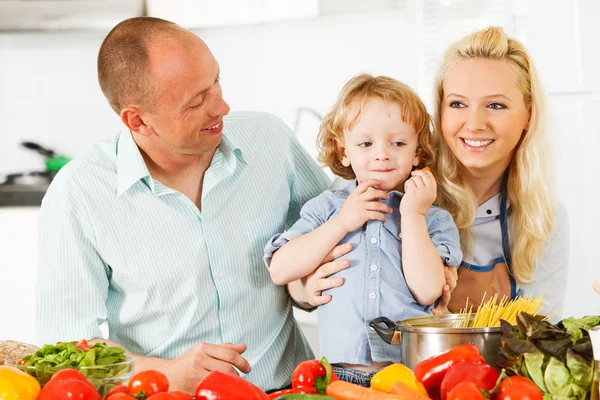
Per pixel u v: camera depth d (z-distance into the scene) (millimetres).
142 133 1688
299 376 1231
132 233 1722
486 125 1772
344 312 1664
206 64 1642
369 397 1158
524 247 1857
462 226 1862
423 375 1224
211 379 1070
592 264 3320
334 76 3920
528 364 1162
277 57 3996
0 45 4090
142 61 1614
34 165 4133
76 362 1234
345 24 3869
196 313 1743
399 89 1691
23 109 4129
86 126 4129
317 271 1693
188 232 1738
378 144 1680
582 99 3312
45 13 3756
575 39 3299
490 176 1865
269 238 1835
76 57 4086
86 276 1717
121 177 1719
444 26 3613
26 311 3779
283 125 1953
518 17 3424
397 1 3746
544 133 1839
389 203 1730
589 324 1210
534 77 1806
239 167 1802
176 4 3834
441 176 1864
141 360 1595
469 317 1430
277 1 3734
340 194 1792
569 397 1134
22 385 1086
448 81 1815
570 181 3324
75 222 1712
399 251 1689
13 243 3791
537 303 1417
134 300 1761
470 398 1075
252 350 1794
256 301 1804
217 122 1677
